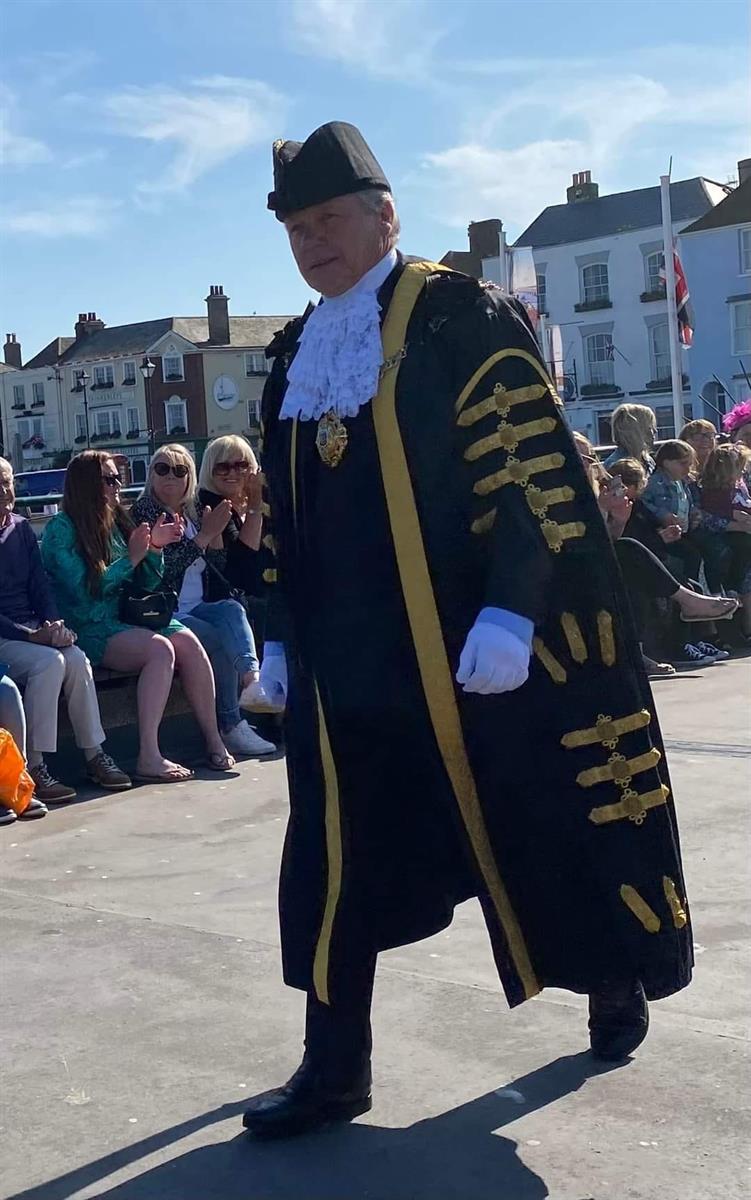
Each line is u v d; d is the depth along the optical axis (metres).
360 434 2.79
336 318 2.87
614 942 2.83
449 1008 3.60
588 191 48.94
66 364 73.44
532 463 2.73
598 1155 2.84
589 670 2.81
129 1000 3.76
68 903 4.60
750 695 7.70
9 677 5.96
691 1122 2.95
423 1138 2.96
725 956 3.86
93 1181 2.85
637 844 2.85
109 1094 3.22
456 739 2.78
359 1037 3.00
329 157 2.80
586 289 47.84
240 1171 2.87
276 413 3.06
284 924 3.02
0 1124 3.10
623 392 46.91
